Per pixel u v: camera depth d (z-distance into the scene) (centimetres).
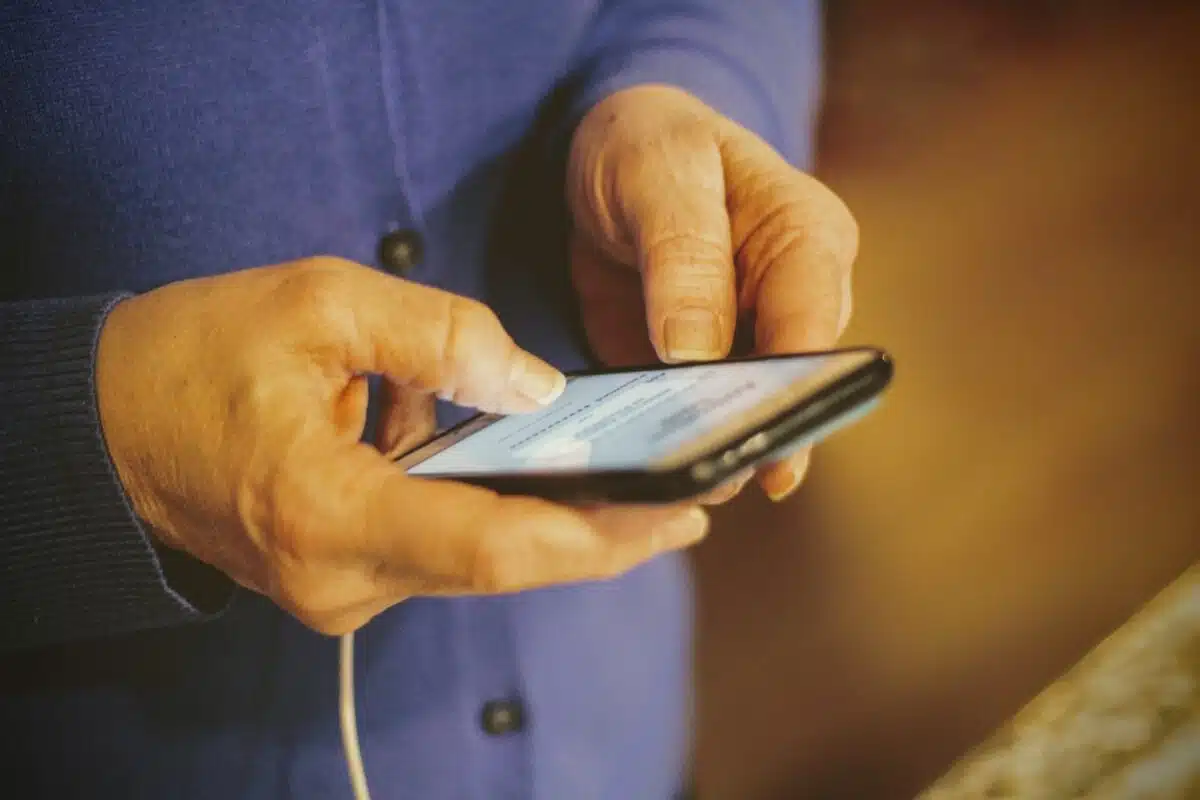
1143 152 169
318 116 70
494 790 75
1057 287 155
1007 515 134
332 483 58
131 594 64
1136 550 131
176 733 73
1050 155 171
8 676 71
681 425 57
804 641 126
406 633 73
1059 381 147
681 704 83
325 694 73
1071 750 86
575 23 76
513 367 62
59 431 61
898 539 132
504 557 57
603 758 78
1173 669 89
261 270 62
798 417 55
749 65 79
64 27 68
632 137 69
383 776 74
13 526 62
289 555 59
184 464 61
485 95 73
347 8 70
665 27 78
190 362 61
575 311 76
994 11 183
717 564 127
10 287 69
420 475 61
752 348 67
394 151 71
